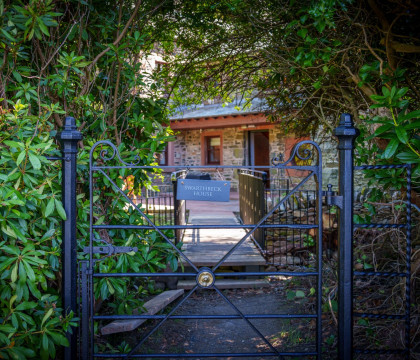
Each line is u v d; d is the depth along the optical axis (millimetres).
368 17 3477
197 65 5285
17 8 2299
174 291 4555
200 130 17016
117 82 3314
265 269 5523
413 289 3293
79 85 3111
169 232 3619
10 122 2426
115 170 3256
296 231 6781
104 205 3480
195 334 3748
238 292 4941
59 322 2309
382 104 2291
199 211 10406
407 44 3176
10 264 2219
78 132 2398
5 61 2639
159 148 3523
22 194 2244
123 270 2938
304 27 3219
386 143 3238
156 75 3965
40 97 3008
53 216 2541
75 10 3316
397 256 3816
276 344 3439
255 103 12727
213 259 5266
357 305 3746
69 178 2404
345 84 4148
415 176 2701
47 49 3129
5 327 2062
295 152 2492
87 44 3246
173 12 4336
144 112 3723
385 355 2988
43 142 2283
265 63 4582
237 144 15969
